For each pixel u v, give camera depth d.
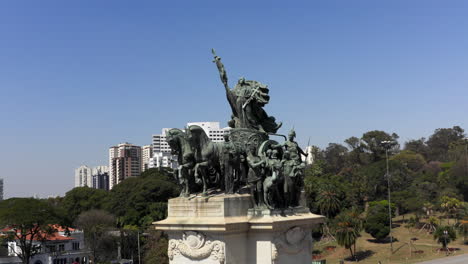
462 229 86.19
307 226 23.30
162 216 90.06
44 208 74.31
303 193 24.27
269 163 21.69
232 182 21.55
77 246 83.69
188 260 21.20
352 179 124.25
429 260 74.31
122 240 82.44
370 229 86.94
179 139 22.34
